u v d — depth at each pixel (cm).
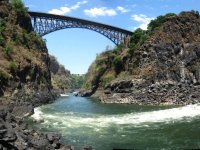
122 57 13475
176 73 11444
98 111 7425
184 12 13362
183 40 12444
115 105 9400
